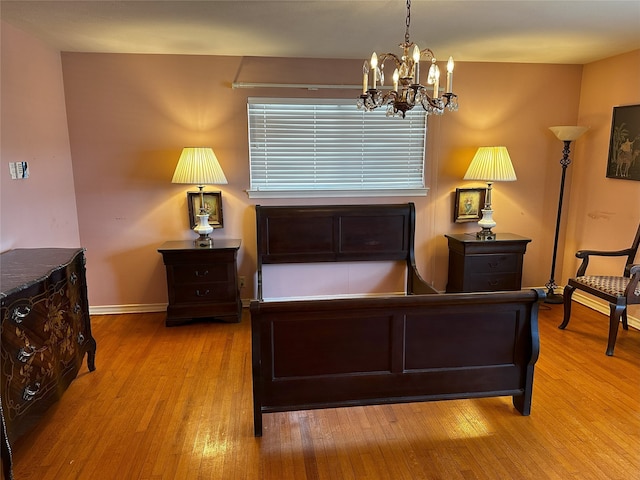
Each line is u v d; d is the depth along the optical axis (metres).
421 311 2.13
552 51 3.48
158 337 3.36
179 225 3.79
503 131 4.01
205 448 2.08
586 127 3.75
